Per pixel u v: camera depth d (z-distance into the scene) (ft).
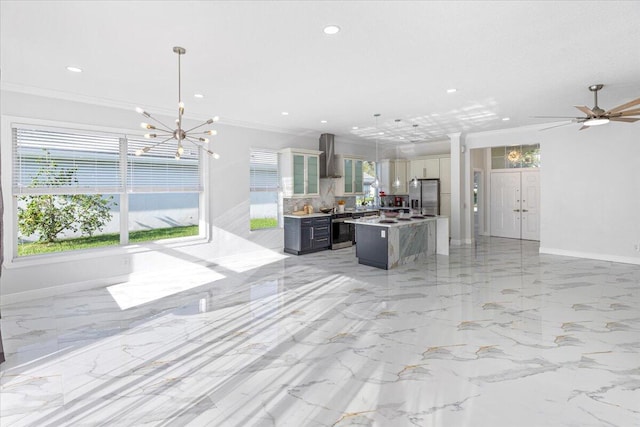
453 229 27.07
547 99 16.61
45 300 14.11
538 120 21.56
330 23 8.94
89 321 11.82
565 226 22.33
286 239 24.26
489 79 13.53
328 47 10.43
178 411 6.91
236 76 12.97
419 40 10.00
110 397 7.43
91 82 13.57
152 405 7.12
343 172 27.86
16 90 13.85
